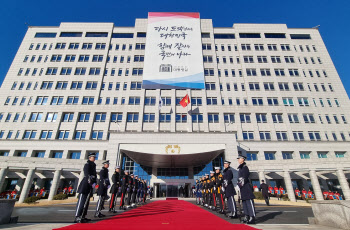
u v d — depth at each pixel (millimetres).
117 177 9812
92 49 38125
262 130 32156
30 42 38688
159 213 8727
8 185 27344
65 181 28047
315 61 37656
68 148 29906
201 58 34938
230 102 34344
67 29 39781
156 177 29453
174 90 34094
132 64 36625
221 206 8781
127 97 33844
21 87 34844
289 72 36719
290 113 33250
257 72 36438
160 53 34750
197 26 37719
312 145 30344
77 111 32906
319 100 34312
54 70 36312
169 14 38344
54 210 10977
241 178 6570
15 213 9383
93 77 35625
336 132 32000
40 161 22984
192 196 27734
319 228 5426
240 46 38656
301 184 27578
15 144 30125
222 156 29828
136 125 32000
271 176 27812
